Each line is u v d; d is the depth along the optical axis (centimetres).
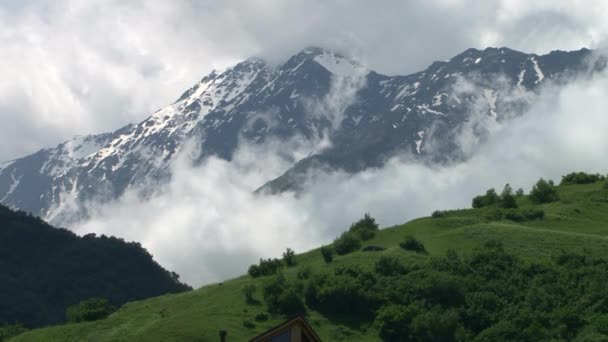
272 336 7194
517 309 12375
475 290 13062
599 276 12656
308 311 13488
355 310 13312
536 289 12619
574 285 12656
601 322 11350
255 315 13475
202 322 13225
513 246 14800
